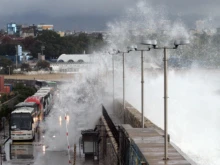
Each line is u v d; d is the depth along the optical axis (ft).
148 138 79.66
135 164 74.95
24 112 185.16
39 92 272.92
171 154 67.26
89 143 146.10
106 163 136.26
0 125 220.84
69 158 146.10
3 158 150.20
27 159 147.74
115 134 122.62
